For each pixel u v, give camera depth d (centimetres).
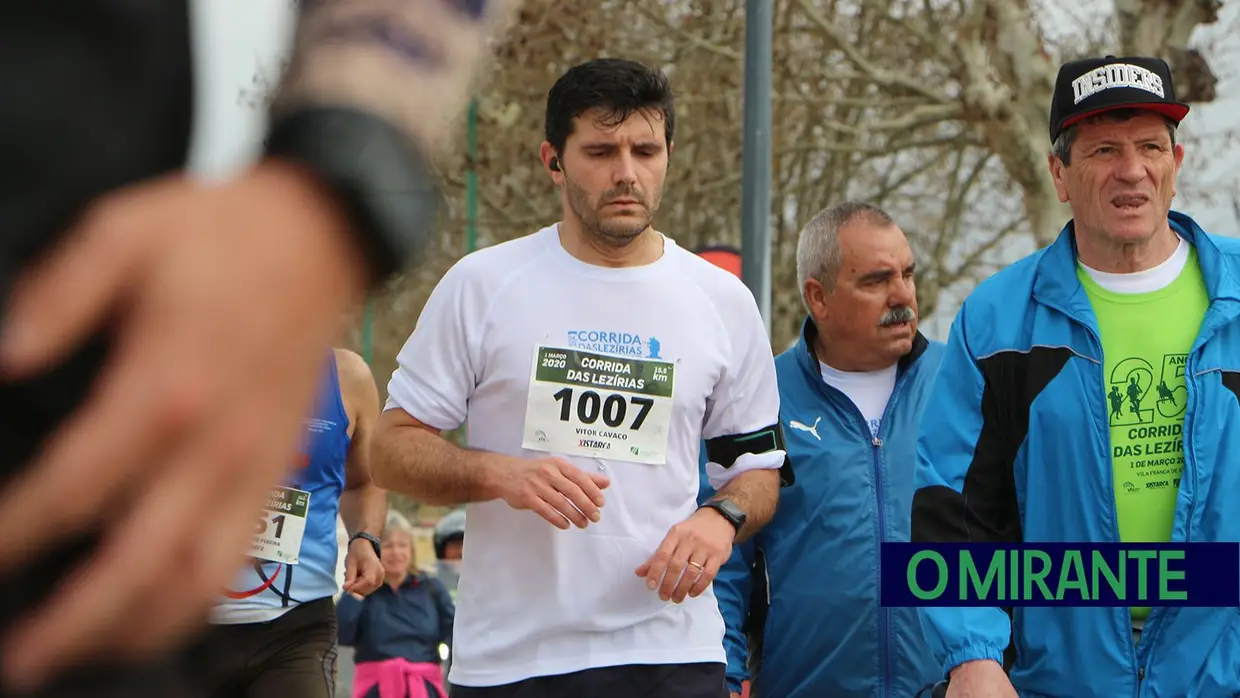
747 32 1845
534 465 741
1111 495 734
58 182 100
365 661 1888
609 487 785
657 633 781
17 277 95
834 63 4441
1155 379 740
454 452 770
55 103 100
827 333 996
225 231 80
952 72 3900
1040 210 3606
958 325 775
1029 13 3547
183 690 98
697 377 809
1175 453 738
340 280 84
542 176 4566
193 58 108
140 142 104
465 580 796
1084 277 760
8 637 78
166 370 76
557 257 809
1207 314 735
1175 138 764
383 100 91
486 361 796
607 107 782
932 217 4688
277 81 93
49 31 101
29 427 84
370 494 1184
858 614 945
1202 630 724
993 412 755
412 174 91
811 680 953
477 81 99
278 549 990
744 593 966
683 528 773
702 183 4478
